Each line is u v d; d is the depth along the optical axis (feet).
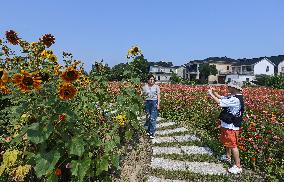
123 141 13.91
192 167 12.01
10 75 8.87
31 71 9.54
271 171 11.52
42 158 8.10
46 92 8.20
